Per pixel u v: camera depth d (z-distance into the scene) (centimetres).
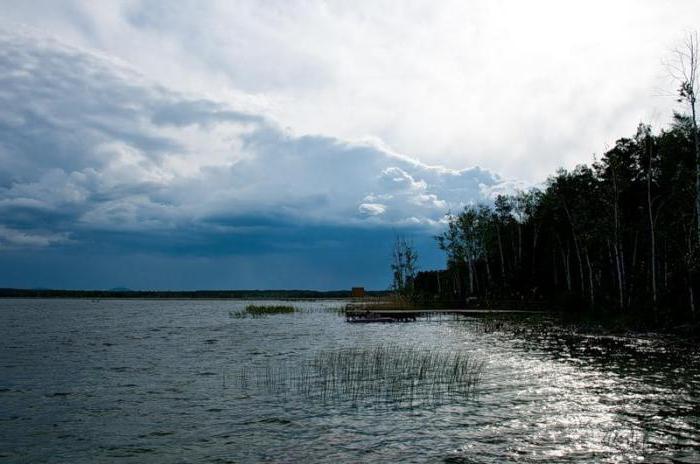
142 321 7062
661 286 4919
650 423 1499
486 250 9275
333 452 1299
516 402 1786
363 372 2384
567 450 1279
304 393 1977
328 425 1538
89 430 1534
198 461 1255
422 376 2270
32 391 2109
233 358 3023
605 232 5634
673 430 1430
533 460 1213
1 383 2286
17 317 8188
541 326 4844
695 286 4381
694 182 4438
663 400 1783
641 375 2258
